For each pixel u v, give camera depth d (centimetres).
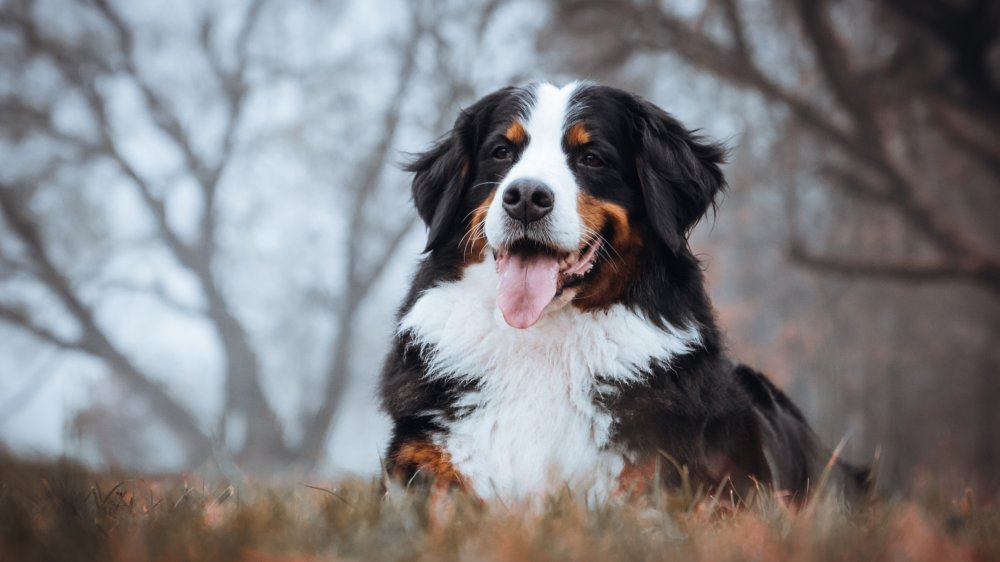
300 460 3000
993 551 363
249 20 3130
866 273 1780
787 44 2066
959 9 1559
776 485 502
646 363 468
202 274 3072
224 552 309
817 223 2633
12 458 793
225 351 3031
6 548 311
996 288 1750
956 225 1773
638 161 502
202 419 3030
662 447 452
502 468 458
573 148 491
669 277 496
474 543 324
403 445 472
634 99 514
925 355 3156
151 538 323
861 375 2759
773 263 2998
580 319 473
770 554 329
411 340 490
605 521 359
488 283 481
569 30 1900
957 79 1714
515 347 472
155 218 3039
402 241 3148
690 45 1800
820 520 356
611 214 486
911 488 653
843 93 1688
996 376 3144
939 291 3072
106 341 2903
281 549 319
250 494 491
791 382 2672
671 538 344
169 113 3055
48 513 380
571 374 468
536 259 468
